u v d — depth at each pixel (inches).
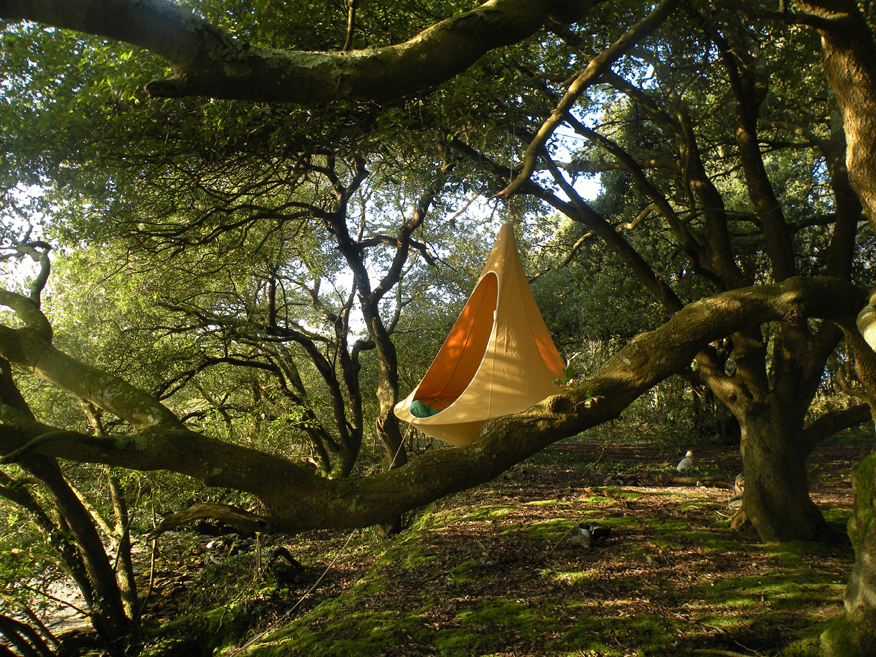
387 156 295.3
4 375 221.5
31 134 212.1
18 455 65.6
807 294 98.6
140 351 409.7
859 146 120.0
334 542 400.8
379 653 181.0
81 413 342.6
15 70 208.2
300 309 624.7
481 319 302.4
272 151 262.7
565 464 579.2
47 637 234.8
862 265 429.4
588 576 234.1
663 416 668.1
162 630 255.9
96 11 53.9
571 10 73.0
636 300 461.7
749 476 281.6
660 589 215.9
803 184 469.4
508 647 178.2
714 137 390.0
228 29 206.2
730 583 217.5
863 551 110.5
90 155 232.5
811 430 280.2
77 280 385.1
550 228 464.1
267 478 71.4
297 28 223.5
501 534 306.0
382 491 74.6
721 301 99.3
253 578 286.4
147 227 330.0
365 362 661.3
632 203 552.1
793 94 339.9
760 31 284.7
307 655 188.9
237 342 473.7
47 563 242.5
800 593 202.2
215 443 72.0
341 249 418.0
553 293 750.5
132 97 204.5
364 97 68.9
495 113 246.8
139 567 370.3
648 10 235.1
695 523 307.6
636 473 494.9
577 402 85.5
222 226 341.4
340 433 503.8
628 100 422.0
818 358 273.3
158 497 316.2
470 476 78.7
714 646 167.9
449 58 69.9
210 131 231.8
